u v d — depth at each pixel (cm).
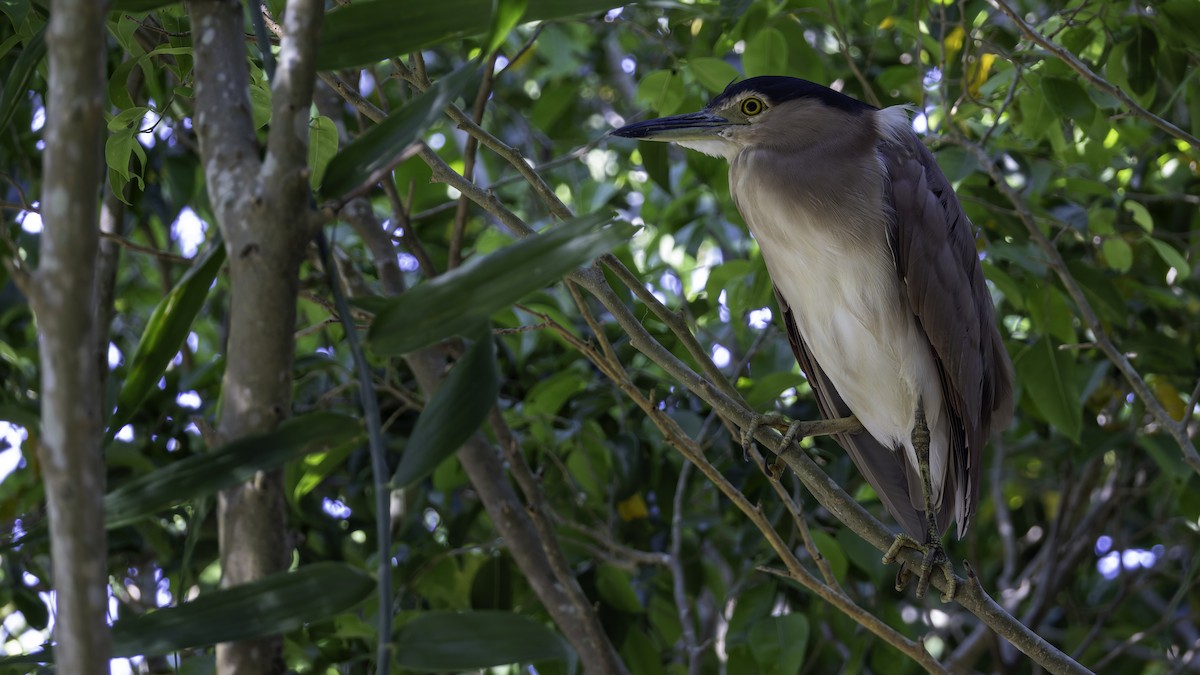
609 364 509
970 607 520
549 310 698
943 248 643
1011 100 681
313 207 279
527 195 1088
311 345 839
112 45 774
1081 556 927
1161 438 760
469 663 263
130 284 1009
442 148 940
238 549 273
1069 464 943
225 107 285
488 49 278
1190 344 891
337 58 305
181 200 753
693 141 682
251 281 266
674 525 737
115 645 258
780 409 826
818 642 785
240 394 268
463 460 693
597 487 770
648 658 734
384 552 257
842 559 710
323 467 682
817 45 990
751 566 753
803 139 659
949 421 657
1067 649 945
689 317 749
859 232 636
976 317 659
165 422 771
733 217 839
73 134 230
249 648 275
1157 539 1028
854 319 647
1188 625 1031
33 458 612
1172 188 884
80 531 231
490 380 280
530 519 696
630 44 1141
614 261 507
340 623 664
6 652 834
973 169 694
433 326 269
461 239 692
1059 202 819
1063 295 721
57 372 230
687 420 723
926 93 766
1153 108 876
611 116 1243
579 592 668
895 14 768
